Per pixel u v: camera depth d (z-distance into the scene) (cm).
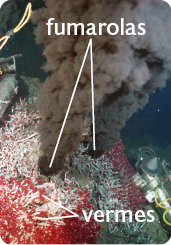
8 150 394
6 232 286
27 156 394
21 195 313
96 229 325
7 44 692
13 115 479
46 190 336
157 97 1196
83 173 431
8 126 481
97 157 461
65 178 366
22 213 296
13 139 429
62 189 350
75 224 304
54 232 296
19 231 286
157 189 479
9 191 313
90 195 398
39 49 705
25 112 498
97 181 459
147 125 1163
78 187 362
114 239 399
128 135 997
